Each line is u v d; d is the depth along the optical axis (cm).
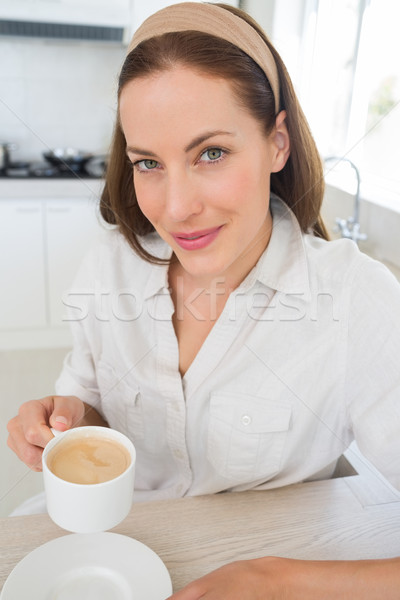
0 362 96
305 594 35
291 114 41
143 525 44
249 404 51
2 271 112
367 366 48
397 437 46
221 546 42
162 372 54
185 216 37
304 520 45
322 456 53
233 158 36
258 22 37
